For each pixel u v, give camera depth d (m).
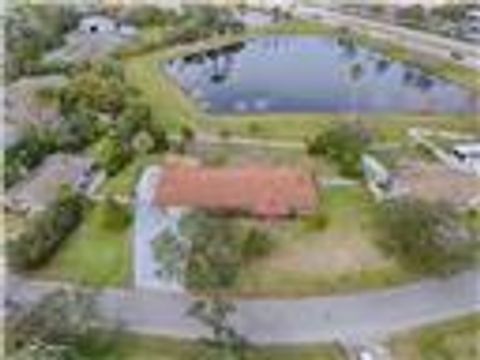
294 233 66.25
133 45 131.25
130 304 56.22
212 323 53.34
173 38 137.62
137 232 65.94
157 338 52.59
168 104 103.69
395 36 142.88
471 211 69.75
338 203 71.94
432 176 75.75
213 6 158.12
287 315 55.19
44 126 86.25
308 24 153.12
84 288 57.53
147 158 82.56
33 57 116.56
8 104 95.06
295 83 117.75
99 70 108.75
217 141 89.56
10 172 74.56
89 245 64.38
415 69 124.94
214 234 62.16
